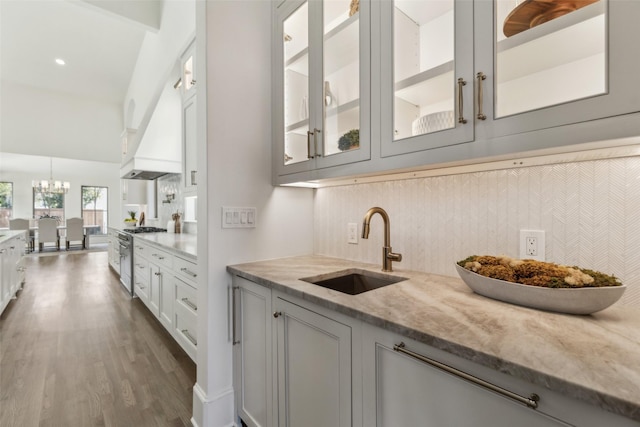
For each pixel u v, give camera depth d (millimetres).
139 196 6633
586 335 659
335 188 1720
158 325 2820
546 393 535
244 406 1421
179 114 3455
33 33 4980
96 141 7121
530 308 822
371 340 836
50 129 6602
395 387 786
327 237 1771
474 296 957
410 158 1034
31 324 2824
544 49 774
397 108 1098
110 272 5297
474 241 1174
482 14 846
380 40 1118
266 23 1653
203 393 1447
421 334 692
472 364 631
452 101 997
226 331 1477
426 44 1155
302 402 1090
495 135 830
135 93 5875
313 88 1393
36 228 8414
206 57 1415
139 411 1606
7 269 3277
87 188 10023
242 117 1541
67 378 1908
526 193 1045
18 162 8047
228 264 1486
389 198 1457
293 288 1083
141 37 5137
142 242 3283
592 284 738
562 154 859
